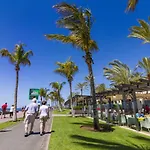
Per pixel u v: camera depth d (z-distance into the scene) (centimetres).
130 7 797
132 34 1803
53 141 839
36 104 1073
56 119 2166
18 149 721
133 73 3328
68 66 2777
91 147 741
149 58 2697
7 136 1007
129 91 1652
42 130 1055
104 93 2136
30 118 1043
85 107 3225
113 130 1290
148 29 1677
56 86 5509
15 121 1991
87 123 1712
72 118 2344
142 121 1243
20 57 2138
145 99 3138
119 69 3331
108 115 1864
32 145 784
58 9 1338
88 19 1429
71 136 976
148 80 1218
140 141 921
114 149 738
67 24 1373
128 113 2039
